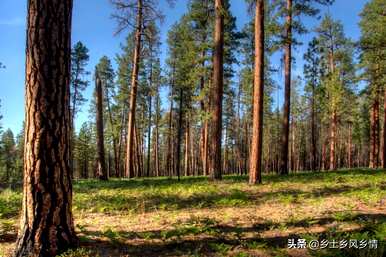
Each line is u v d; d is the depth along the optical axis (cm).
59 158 523
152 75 3794
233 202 980
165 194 1205
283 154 2073
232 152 6144
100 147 2114
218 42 1552
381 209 843
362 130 5850
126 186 1521
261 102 1430
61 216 525
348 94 3522
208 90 2502
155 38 2180
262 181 1512
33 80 510
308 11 2023
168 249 579
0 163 6500
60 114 524
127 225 752
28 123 513
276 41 2072
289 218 767
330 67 3278
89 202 1046
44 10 514
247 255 540
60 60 525
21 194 1282
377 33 2289
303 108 4972
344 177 1617
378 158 3744
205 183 1459
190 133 5075
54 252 510
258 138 1422
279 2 2045
